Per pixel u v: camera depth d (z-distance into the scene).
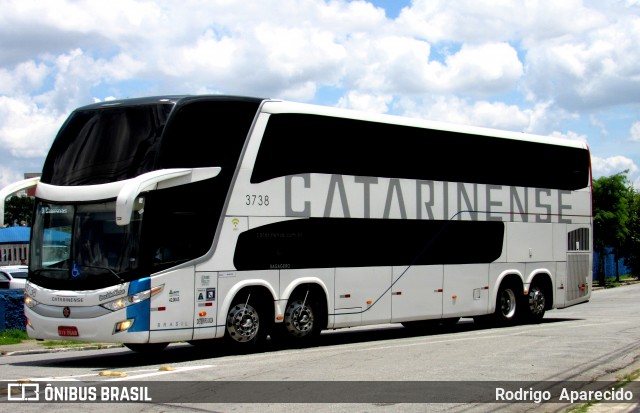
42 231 14.00
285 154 15.57
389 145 17.61
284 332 15.62
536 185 21.45
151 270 13.33
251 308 14.99
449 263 18.89
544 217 21.62
